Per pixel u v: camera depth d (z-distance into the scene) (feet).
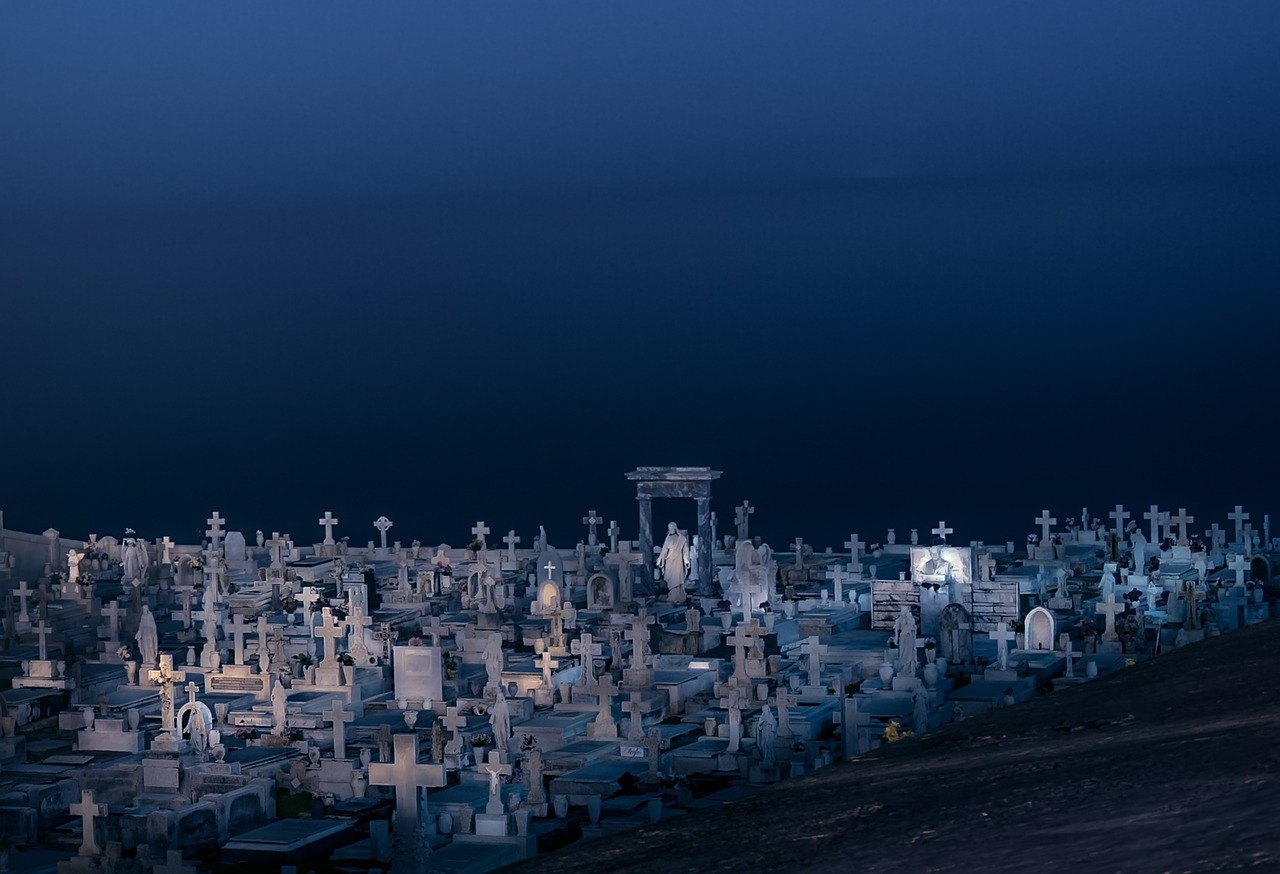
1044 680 198.18
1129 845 38.19
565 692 195.72
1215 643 73.31
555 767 165.99
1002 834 41.96
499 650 202.28
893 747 62.85
